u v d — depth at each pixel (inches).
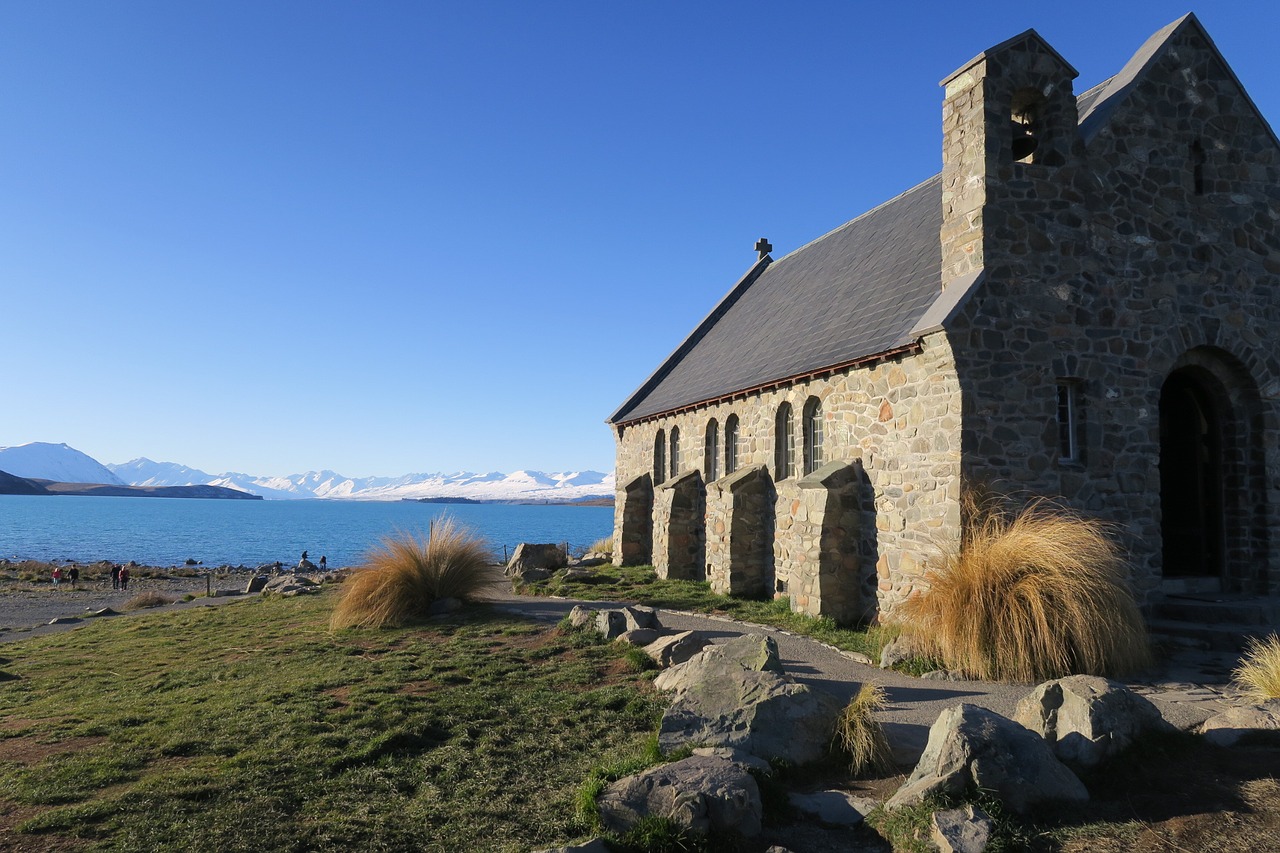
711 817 235.9
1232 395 586.9
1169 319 557.0
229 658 549.0
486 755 316.2
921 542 533.6
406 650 518.0
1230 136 591.2
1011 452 508.1
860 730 287.7
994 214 521.0
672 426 1009.5
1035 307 522.6
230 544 3801.7
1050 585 416.5
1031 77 537.3
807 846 231.8
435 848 242.5
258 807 271.4
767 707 295.0
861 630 579.8
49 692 490.6
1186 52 587.5
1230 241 582.6
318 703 393.1
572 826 246.8
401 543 676.7
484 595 714.2
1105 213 547.8
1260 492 569.6
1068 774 249.0
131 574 2038.6
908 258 700.7
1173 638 486.6
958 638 422.3
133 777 306.7
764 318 995.3
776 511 740.7
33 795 286.4
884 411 584.1
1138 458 539.5
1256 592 565.0
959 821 225.5
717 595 760.3
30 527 5147.6
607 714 357.4
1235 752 275.1
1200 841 220.1
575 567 1009.5
